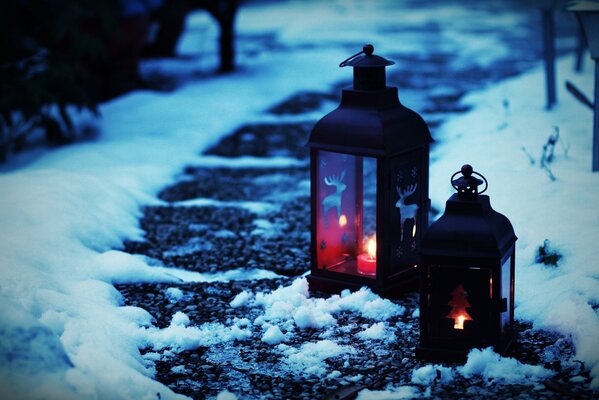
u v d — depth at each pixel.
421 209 2.15
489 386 1.84
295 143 3.42
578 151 2.65
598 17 2.42
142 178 2.86
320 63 5.37
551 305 2.00
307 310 2.05
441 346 1.92
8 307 1.79
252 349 1.98
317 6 9.68
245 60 5.61
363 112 2.09
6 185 2.54
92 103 3.48
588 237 2.14
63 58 3.52
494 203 2.39
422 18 8.04
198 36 7.17
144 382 1.82
